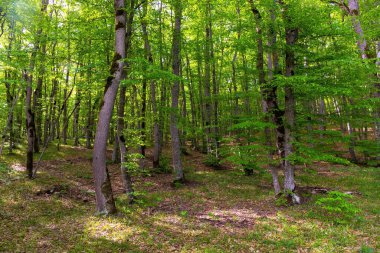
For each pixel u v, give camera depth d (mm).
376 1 17188
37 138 24438
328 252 7164
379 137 16531
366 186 15031
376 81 11000
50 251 7301
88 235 8383
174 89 16781
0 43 19688
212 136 21641
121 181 16734
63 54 15359
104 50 14086
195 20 21062
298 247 7605
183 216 10547
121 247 7672
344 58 9633
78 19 14156
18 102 23812
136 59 9391
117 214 10367
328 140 11500
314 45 11930
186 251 7477
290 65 11648
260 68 12602
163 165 20625
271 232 8773
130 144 13312
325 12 10656
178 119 17484
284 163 12422
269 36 12094
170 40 20359
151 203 12391
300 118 12008
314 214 10383
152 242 8008
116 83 10312
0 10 16281
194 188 15594
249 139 13961
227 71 27703
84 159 23641
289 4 10586
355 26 14250
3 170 13430
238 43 12695
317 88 9547
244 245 7805
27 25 15891
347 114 11703
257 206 12062
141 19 13836
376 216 9984
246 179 18031
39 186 13930
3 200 11234
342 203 9273
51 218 9789
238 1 13078
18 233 8305
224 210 11492
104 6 13281
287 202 12000
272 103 12398
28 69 13984
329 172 19781
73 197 12711
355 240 7879
